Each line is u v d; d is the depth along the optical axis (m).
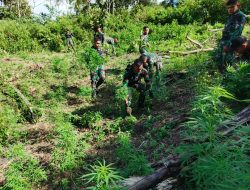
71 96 11.77
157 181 4.37
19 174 7.02
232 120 4.75
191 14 25.47
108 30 26.64
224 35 8.45
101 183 3.65
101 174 3.58
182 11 26.36
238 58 8.84
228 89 6.60
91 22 26.89
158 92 9.66
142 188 4.32
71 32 23.67
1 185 7.15
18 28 24.73
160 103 9.37
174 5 30.28
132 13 29.59
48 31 25.03
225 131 4.42
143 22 28.22
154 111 8.95
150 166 5.50
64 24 26.31
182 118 7.45
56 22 28.30
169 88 10.16
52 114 10.36
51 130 9.38
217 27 20.45
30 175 7.05
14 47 23.22
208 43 16.33
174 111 8.37
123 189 4.28
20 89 12.48
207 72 9.17
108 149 7.66
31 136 9.32
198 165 3.76
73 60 16.44
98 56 10.74
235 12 8.30
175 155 4.51
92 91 11.04
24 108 10.53
